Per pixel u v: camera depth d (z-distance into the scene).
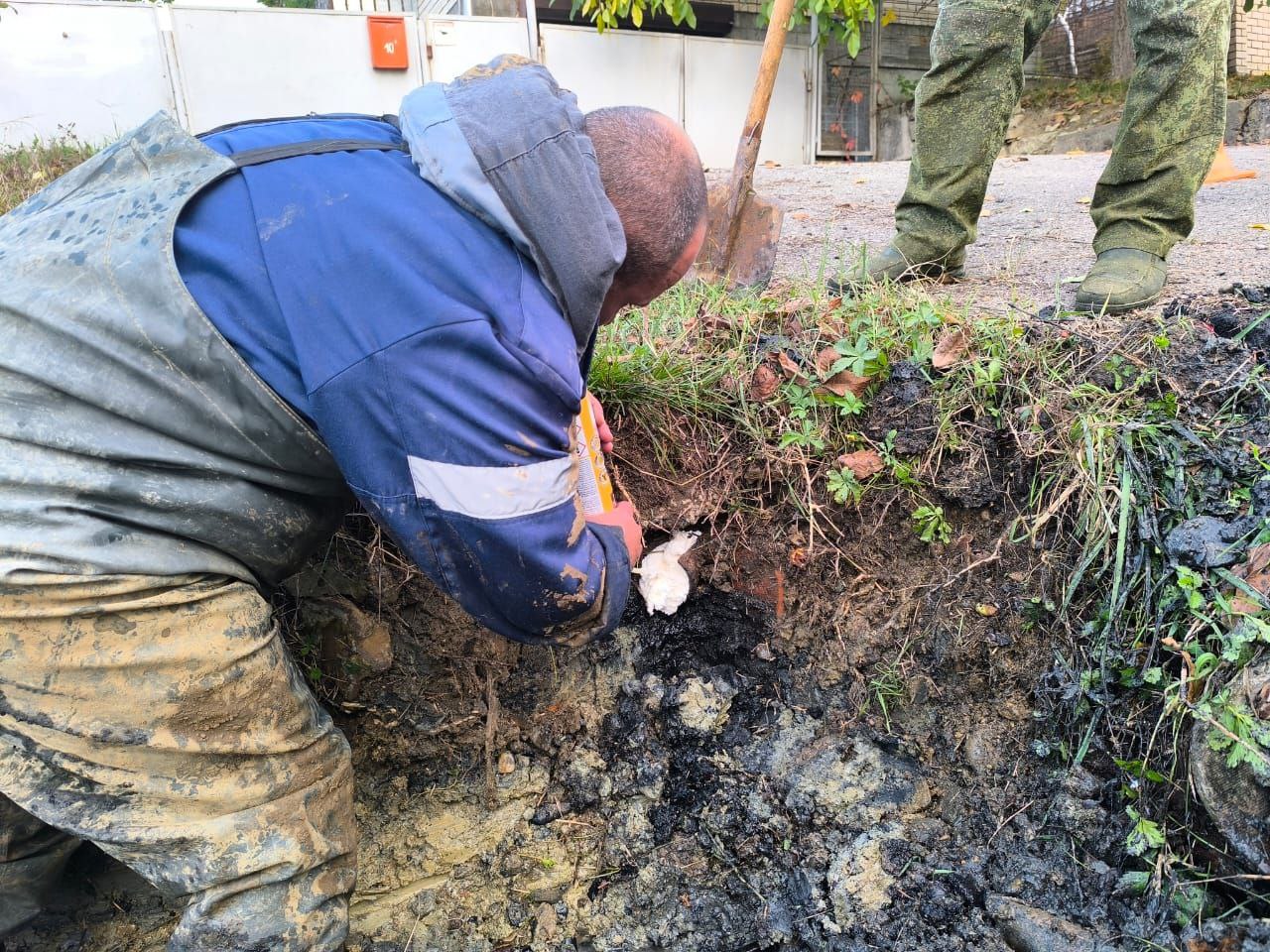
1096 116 7.80
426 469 1.14
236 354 1.15
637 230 1.28
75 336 1.14
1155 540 1.57
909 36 8.70
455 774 1.99
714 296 2.31
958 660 1.81
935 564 1.89
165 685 1.22
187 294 1.14
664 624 2.05
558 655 2.04
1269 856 1.26
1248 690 1.31
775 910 1.79
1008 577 1.79
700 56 7.82
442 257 1.13
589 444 1.61
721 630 2.05
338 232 1.14
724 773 1.95
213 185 1.20
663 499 2.06
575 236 1.17
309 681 1.91
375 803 1.96
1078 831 1.54
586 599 1.31
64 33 5.81
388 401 1.12
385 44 6.41
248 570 1.34
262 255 1.15
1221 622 1.43
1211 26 2.00
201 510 1.22
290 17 6.20
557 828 1.95
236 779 1.31
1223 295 2.06
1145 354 1.85
